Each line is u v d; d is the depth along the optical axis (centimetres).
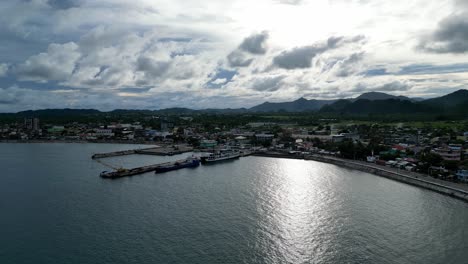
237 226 9700
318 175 17562
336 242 8725
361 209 11450
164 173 18375
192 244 8462
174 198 12600
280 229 9531
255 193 13400
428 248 8438
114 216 10488
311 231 9425
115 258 7725
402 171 17600
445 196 13300
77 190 13900
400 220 10381
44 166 19988
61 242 8588
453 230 9594
